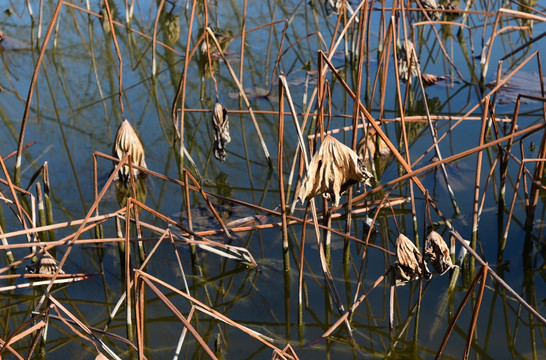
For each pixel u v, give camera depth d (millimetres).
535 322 3277
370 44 6953
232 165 4949
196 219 4137
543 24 7094
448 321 3299
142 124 5625
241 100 5906
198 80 6410
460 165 4609
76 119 5758
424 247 2969
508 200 4180
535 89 5719
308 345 3174
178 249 3887
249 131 5449
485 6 7551
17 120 5750
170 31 7508
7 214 4344
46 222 4090
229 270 3738
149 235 4012
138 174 4613
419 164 4715
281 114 3051
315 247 3875
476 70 6297
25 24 7785
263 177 4777
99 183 4664
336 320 3375
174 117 4871
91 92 6293
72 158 5055
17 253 3893
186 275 3707
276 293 3566
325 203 3557
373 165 4410
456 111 5562
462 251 3516
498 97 5672
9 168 4914
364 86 6109
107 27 7688
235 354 3125
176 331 3316
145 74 6652
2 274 3717
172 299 3549
